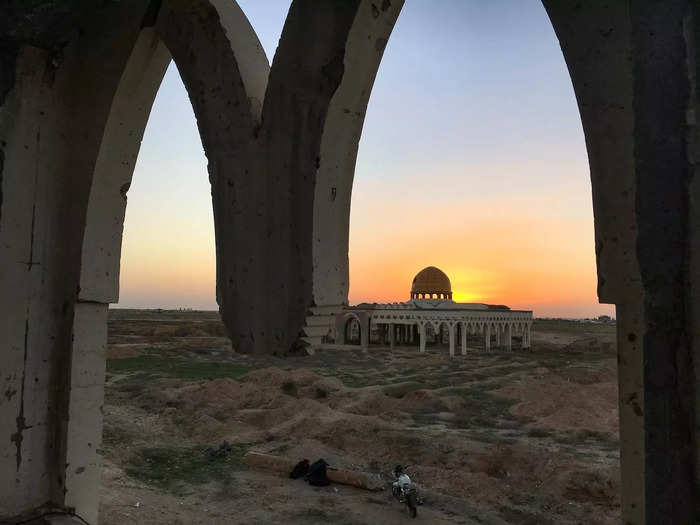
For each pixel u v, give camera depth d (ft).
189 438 49.65
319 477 37.42
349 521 30.55
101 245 13.92
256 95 12.34
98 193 13.74
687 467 6.64
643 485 7.32
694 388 6.61
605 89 7.66
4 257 12.80
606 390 71.92
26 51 12.85
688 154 6.79
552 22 8.13
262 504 32.96
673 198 6.86
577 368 100.83
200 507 32.14
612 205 7.63
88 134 13.69
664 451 6.80
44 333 13.56
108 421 51.65
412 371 99.35
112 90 13.21
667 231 6.89
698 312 6.61
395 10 10.91
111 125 13.46
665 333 6.86
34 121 13.30
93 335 14.14
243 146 12.10
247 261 11.97
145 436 48.88
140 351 118.83
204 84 12.73
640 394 7.43
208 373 87.25
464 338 139.13
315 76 10.91
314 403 58.29
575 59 7.90
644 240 7.05
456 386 79.15
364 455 44.98
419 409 62.28
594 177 7.78
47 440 13.61
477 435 50.31
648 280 7.01
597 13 7.71
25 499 13.12
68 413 13.55
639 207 7.11
